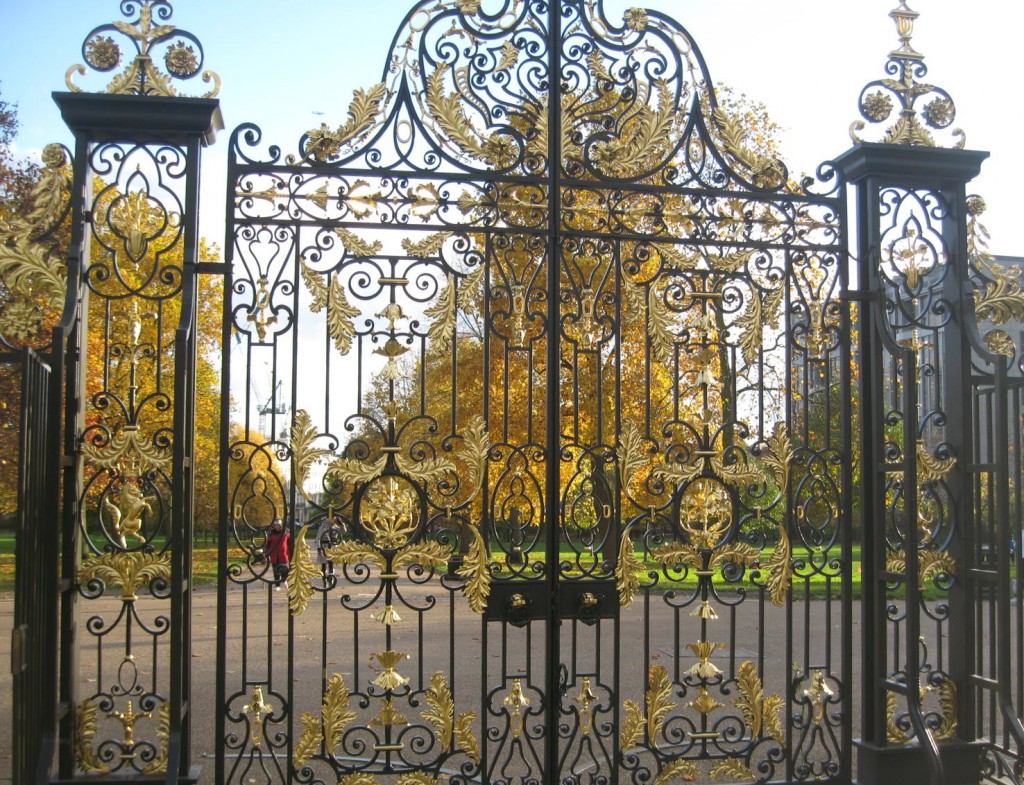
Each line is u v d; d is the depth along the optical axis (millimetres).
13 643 3648
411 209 4785
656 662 8781
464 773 4590
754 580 4984
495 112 4879
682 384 7031
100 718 6844
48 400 4105
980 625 5012
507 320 4812
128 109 4453
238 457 4520
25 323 4355
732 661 4930
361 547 4598
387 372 4707
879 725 4957
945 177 5258
